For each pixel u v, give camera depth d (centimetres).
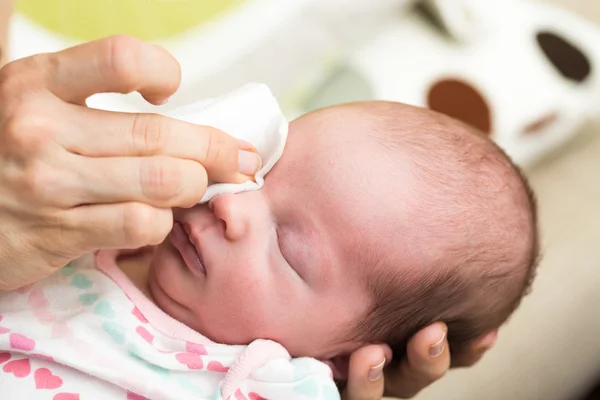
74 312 76
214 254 76
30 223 59
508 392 118
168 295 80
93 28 123
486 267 84
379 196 79
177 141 59
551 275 130
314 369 79
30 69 57
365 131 83
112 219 57
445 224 81
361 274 79
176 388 74
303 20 138
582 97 154
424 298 82
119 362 73
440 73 150
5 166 57
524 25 160
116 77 55
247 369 75
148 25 127
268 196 79
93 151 57
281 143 78
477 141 90
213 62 127
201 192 60
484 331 92
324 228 78
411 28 158
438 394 116
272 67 138
